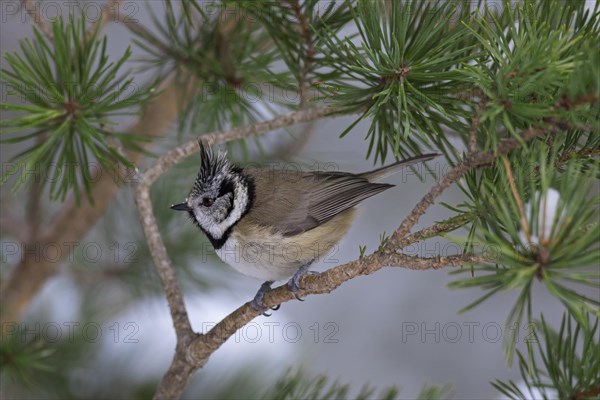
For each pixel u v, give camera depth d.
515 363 11.52
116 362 8.32
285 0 6.25
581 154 5.26
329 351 11.84
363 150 10.98
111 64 6.16
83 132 6.00
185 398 7.78
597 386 4.89
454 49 5.78
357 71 5.77
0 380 7.78
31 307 8.73
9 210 9.22
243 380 7.96
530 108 4.71
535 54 4.77
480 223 4.73
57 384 8.03
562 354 5.07
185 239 8.91
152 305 8.88
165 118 8.74
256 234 7.79
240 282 9.09
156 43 7.47
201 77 7.48
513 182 4.46
